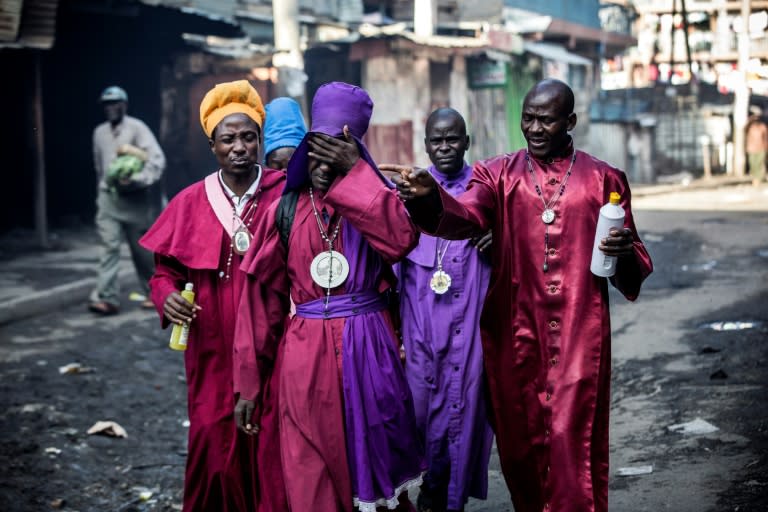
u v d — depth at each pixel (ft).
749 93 125.90
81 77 61.00
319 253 13.47
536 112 13.28
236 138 15.23
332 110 13.28
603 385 13.38
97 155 35.01
